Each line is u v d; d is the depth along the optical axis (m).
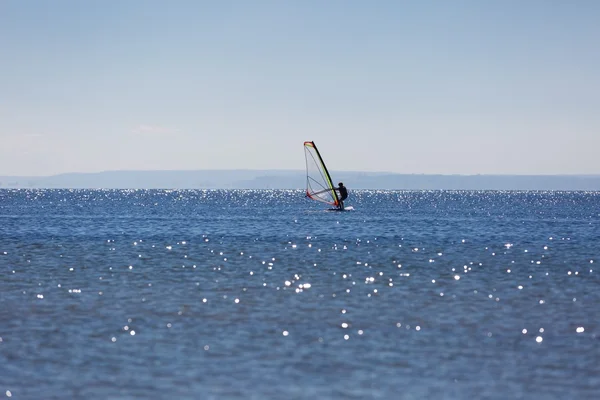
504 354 98.88
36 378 86.44
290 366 92.12
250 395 81.00
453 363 94.25
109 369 90.19
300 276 174.75
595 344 104.62
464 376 88.69
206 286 157.38
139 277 171.75
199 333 109.88
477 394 82.19
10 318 120.50
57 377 86.94
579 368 92.38
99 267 190.88
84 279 168.12
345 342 104.62
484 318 122.88
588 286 160.38
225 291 150.38
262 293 148.00
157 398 79.88
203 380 86.06
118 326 114.62
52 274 176.50
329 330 112.50
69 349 99.56
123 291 150.00
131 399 79.50
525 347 102.69
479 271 186.25
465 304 136.50
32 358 94.88
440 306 134.12
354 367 92.00
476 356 97.69
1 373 88.31
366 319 121.31
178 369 90.31
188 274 177.50
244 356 96.50
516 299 142.38
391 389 83.56
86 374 88.12
